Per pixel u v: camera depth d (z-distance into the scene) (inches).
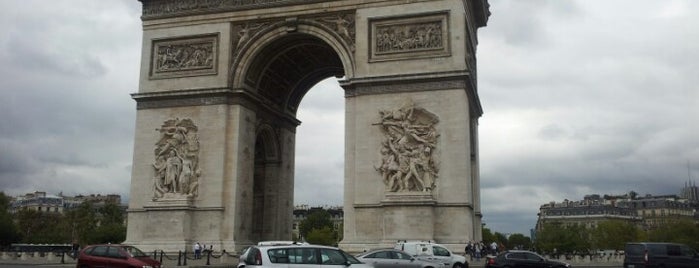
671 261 2797.7
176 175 3326.8
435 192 2992.1
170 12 3540.8
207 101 3373.5
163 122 3420.3
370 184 3068.4
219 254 3115.2
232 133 3331.7
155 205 3294.8
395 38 3176.7
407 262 2407.7
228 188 3272.6
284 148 3956.7
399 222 2965.1
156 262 2425.0
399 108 3095.5
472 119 3641.7
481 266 2790.4
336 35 3262.8
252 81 3489.2
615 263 3946.9
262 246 1648.6
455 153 2994.6
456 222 2938.0
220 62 3398.1
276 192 3848.4
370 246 2989.7
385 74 3144.7
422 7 3161.9
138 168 3410.4
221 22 3444.9
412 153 3031.5
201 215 3260.3
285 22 3341.5
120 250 2391.7
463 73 3036.4
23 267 3026.6
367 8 3233.3
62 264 3412.9
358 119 3147.1
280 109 3922.2
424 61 3110.2
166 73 3481.8
